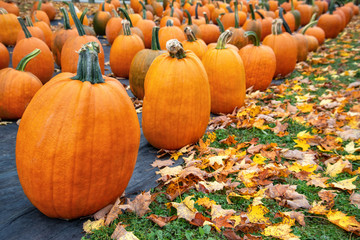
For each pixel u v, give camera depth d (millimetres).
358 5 19016
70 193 1966
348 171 2779
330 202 2340
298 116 4055
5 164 2938
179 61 2926
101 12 9188
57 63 6141
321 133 3623
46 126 1858
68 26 5902
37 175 1903
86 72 1988
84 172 1934
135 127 2133
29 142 1890
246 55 4906
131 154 2135
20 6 12453
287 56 5668
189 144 3195
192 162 2842
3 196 2406
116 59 5547
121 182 2158
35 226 2098
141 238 2004
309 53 7805
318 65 6777
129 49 5484
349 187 2473
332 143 3248
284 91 5125
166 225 2107
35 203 2053
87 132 1883
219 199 2422
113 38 7965
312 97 4707
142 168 2869
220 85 3865
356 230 2041
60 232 2053
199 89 2971
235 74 3830
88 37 4641
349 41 9422
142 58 4461
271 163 2883
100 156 1948
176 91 2873
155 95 2918
